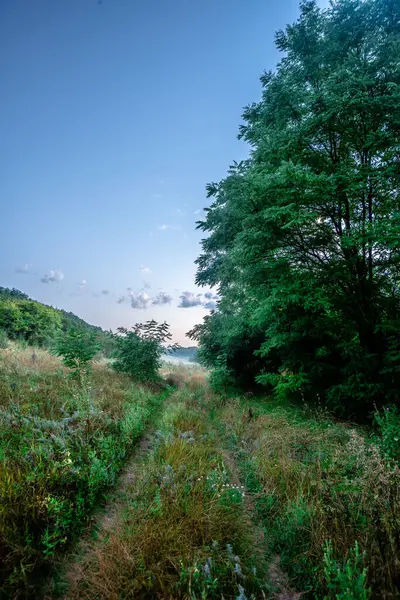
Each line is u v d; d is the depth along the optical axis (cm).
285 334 707
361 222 611
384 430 409
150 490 333
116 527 277
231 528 281
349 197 602
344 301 627
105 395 674
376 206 643
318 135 618
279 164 636
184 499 310
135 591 212
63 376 770
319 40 669
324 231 627
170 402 829
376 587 193
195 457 423
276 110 625
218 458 432
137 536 259
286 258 642
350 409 583
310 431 512
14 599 201
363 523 244
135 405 652
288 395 812
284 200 560
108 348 1175
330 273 598
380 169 559
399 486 252
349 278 596
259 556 260
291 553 258
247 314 880
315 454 411
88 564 240
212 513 290
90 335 899
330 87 541
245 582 221
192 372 1772
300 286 609
